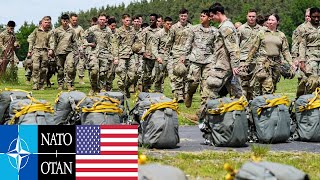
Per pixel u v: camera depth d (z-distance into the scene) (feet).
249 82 60.59
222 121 43.39
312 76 61.11
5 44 101.60
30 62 100.99
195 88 61.98
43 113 40.27
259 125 45.29
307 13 62.03
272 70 58.08
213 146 44.11
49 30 91.56
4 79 101.65
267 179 23.71
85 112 41.78
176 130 42.86
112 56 80.89
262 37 57.88
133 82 80.64
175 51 76.38
